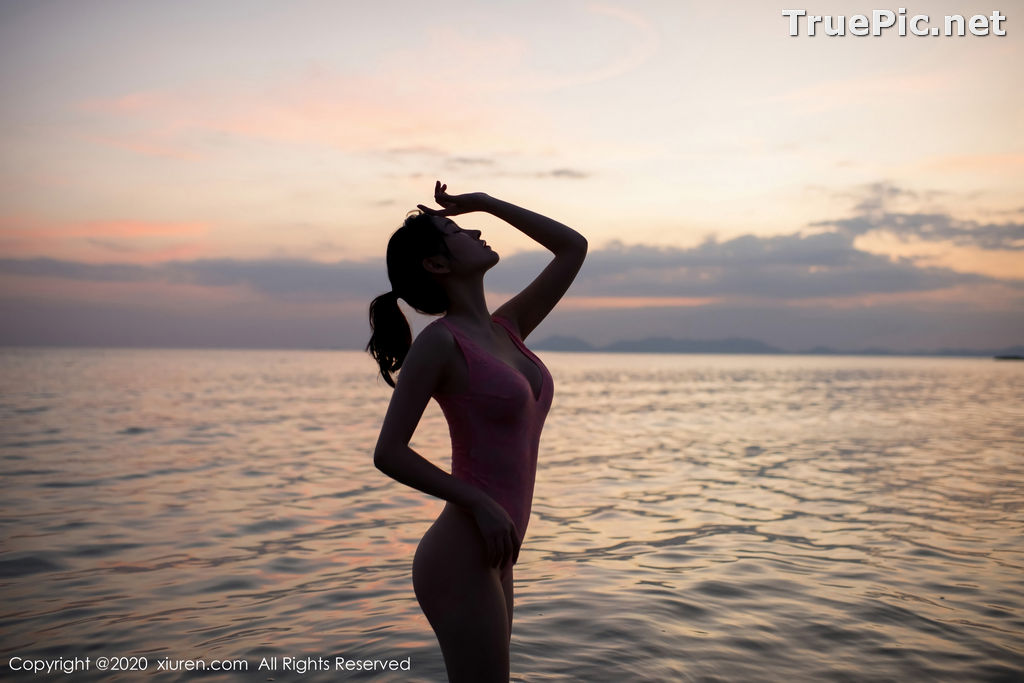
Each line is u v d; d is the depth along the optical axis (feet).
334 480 27.76
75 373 160.97
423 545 6.11
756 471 31.30
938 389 123.75
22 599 13.28
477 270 6.30
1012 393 109.19
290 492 25.07
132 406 66.59
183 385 112.16
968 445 40.98
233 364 287.28
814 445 41.19
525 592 13.60
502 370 5.90
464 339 5.92
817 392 112.57
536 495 25.40
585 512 22.25
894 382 159.84
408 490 25.64
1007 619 12.03
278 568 15.56
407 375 5.70
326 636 11.24
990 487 26.71
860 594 13.47
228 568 15.49
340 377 161.58
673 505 23.38
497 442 5.90
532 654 10.16
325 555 16.70
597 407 77.20
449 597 5.81
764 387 132.46
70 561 15.96
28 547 17.07
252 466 31.09
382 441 5.57
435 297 6.32
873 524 20.20
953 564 15.78
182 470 29.63
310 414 61.52
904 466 32.55
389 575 15.01
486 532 5.51
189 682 9.41
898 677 9.54
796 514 21.75
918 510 22.27
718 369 314.55
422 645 10.72
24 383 112.27
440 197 6.87
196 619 12.17
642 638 10.90
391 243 6.36
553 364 419.95
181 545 17.48
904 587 13.96
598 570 15.37
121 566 15.58
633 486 27.30
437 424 51.83
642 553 16.96
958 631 11.41
